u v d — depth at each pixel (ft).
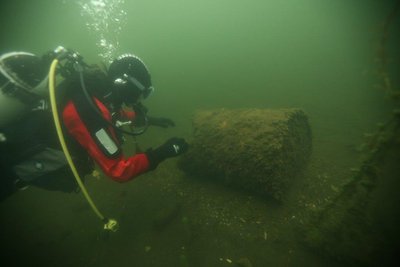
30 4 49.96
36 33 75.25
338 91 19.57
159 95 24.09
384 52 6.02
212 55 33.17
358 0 31.45
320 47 29.25
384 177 10.11
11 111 5.76
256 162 9.00
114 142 6.22
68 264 8.96
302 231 8.45
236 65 28.43
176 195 10.70
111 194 11.75
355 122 15.11
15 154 6.02
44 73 6.27
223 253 8.21
